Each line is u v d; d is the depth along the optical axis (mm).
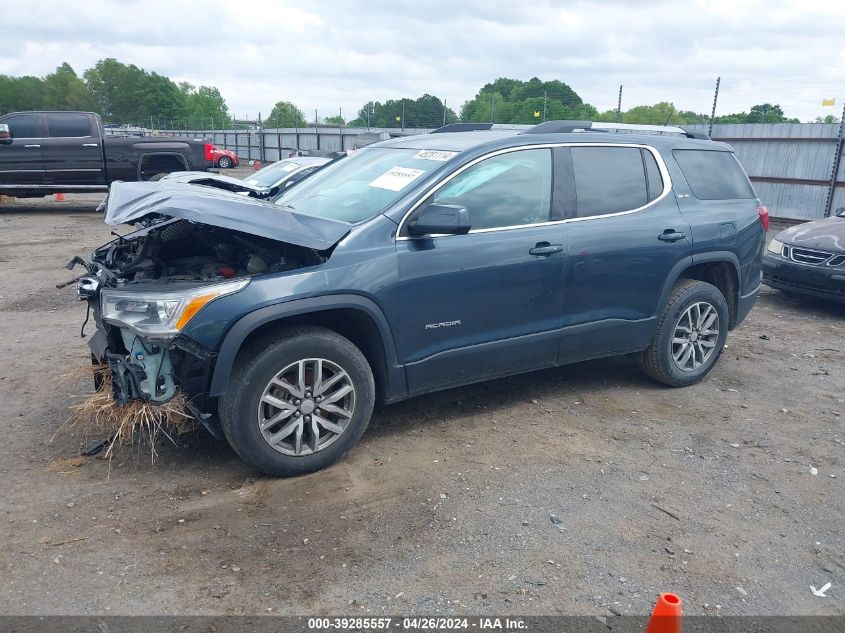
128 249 4809
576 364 6059
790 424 4914
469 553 3342
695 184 5500
